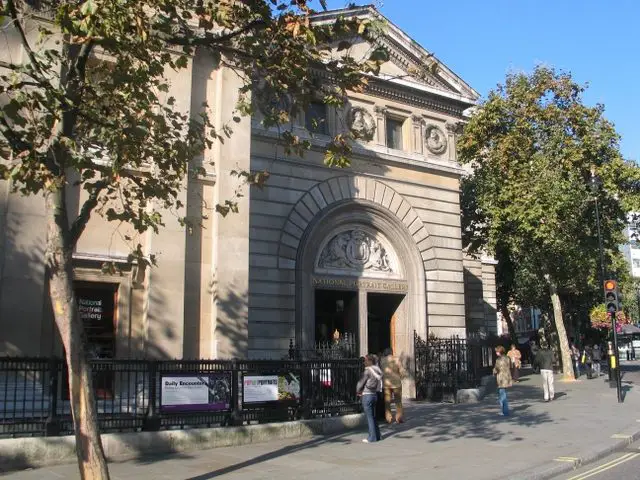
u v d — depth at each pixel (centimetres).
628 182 2725
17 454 957
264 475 924
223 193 1595
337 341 1959
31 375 1193
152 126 1044
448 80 2617
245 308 1579
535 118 2691
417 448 1166
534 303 4112
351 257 2298
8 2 832
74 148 823
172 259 1482
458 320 2505
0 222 1259
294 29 906
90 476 733
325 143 2227
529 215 2562
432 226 2509
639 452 1171
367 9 1295
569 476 955
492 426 1462
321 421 1350
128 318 1430
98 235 1425
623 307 4441
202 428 1178
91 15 828
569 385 2652
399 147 2506
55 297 763
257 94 1095
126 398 1235
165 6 928
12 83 922
